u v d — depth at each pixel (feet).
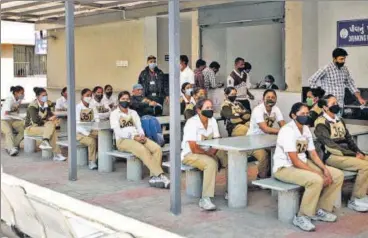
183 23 37.27
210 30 33.47
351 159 17.47
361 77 24.79
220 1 32.27
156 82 29.14
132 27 38.58
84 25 41.68
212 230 15.64
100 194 20.12
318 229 15.56
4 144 32.09
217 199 19.08
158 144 22.57
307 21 26.78
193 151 18.24
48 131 27.35
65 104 32.24
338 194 17.48
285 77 29.48
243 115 23.99
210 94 29.27
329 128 17.90
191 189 19.52
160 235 11.36
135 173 22.40
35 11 36.50
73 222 12.12
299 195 16.44
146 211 17.70
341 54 22.47
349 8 24.99
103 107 27.07
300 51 28.63
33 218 12.36
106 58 41.11
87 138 25.05
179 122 17.11
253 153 20.12
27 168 25.48
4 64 66.49
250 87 29.14
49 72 48.44
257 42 31.63
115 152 22.91
